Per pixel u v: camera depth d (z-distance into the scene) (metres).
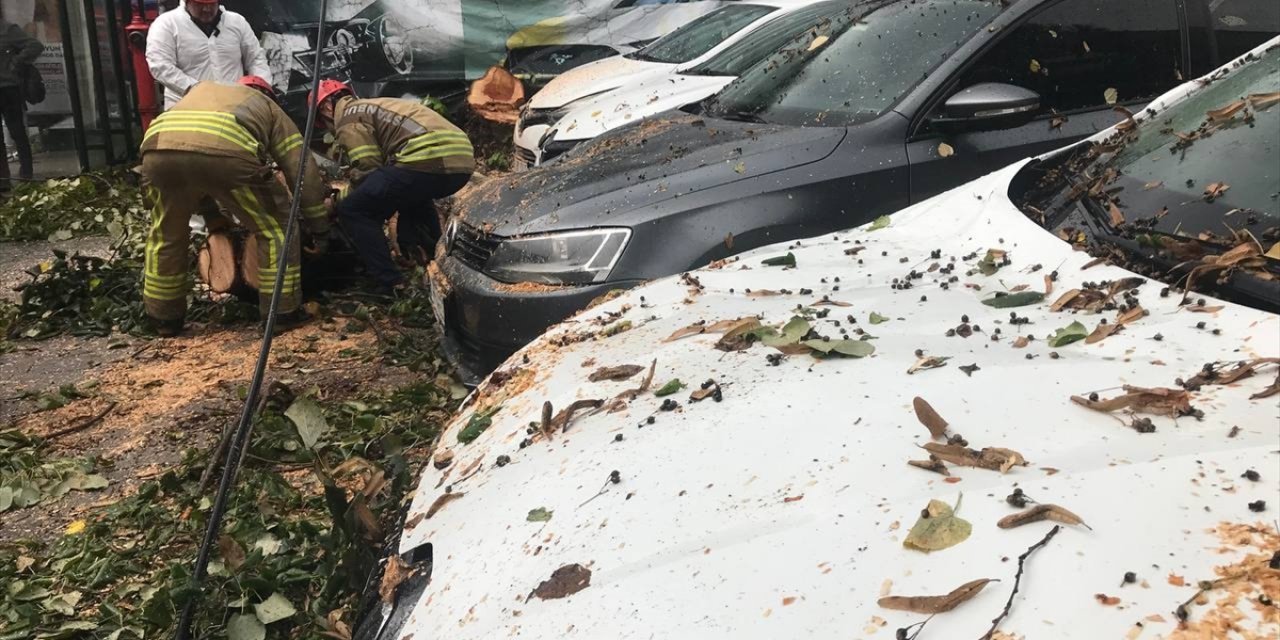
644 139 4.42
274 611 2.80
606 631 1.35
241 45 7.59
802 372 1.90
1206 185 2.27
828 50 4.69
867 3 5.14
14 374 5.17
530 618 1.44
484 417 2.26
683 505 1.54
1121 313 1.93
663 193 3.81
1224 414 1.49
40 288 5.99
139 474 4.02
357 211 5.76
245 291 5.86
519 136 7.59
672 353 2.18
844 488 1.47
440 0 9.70
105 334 5.75
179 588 2.60
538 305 3.74
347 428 4.26
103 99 9.49
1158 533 1.24
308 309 5.82
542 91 7.81
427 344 5.30
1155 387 1.62
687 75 7.01
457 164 5.82
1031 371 1.75
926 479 1.45
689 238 3.72
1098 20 4.29
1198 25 4.49
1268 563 1.16
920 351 1.90
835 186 3.85
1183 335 1.79
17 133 9.22
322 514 3.55
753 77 4.93
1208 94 2.67
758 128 4.25
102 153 9.66
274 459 4.02
